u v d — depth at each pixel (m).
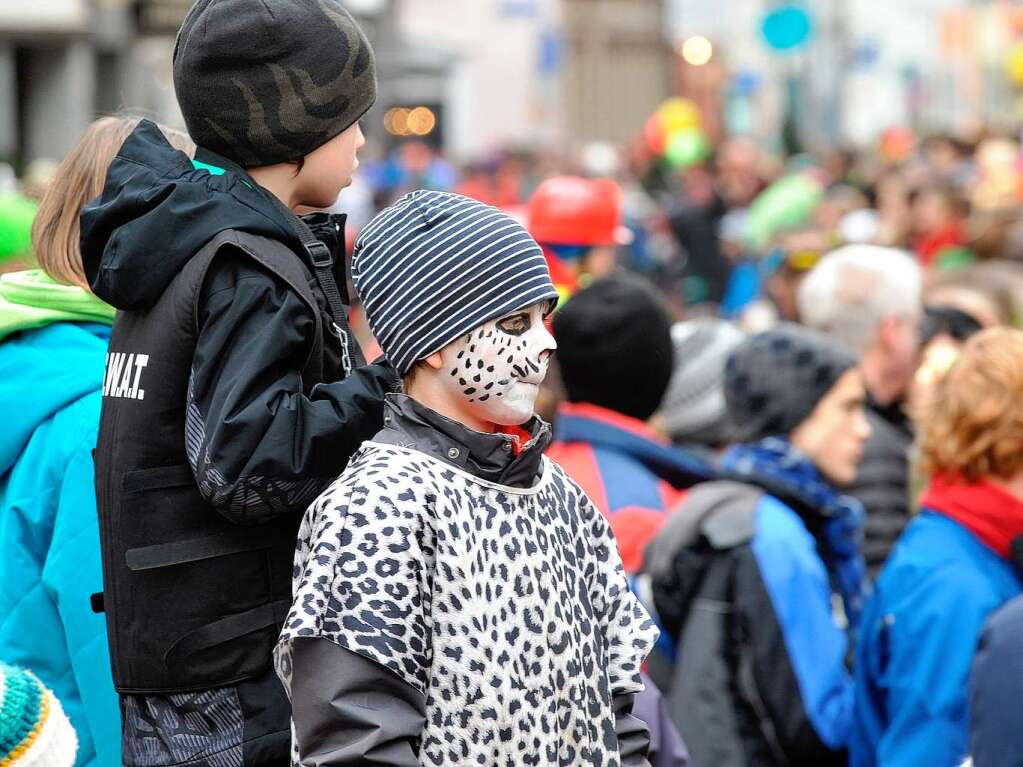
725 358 14.34
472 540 6.18
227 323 6.66
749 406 10.38
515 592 6.22
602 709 6.48
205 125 7.21
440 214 6.48
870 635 9.59
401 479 6.16
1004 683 6.90
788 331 10.56
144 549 6.88
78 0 53.91
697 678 9.39
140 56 58.88
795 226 25.02
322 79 7.16
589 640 6.51
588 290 11.06
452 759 6.01
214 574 6.86
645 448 10.80
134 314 7.09
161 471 6.88
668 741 7.76
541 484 6.53
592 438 10.75
